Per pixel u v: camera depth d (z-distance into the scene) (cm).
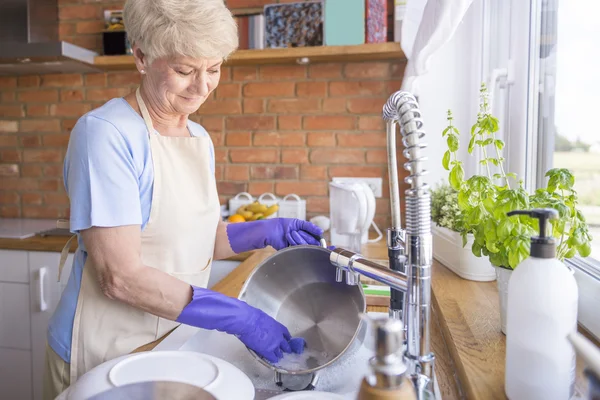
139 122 96
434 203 141
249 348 83
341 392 77
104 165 86
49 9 232
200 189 105
